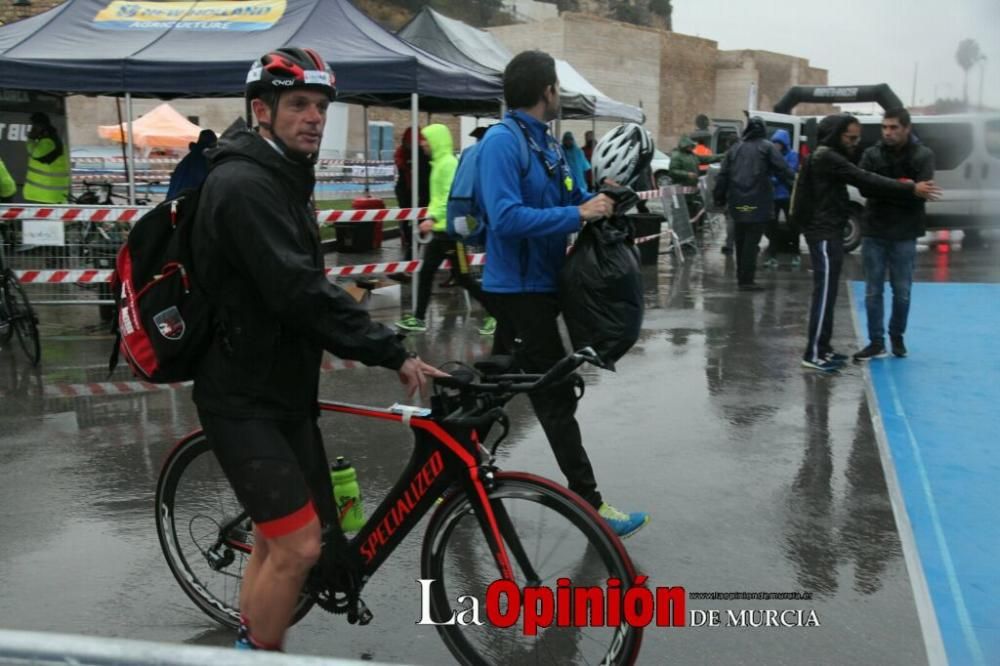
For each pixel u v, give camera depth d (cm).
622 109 1538
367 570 276
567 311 355
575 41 3303
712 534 392
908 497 432
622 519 381
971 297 977
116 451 504
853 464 478
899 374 661
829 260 659
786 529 396
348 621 280
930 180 647
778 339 793
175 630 316
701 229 1670
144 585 348
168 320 234
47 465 482
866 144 1483
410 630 315
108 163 2123
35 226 798
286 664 131
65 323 871
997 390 616
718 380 652
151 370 239
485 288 371
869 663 291
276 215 224
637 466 477
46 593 341
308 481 266
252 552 279
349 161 2067
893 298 701
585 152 1577
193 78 855
